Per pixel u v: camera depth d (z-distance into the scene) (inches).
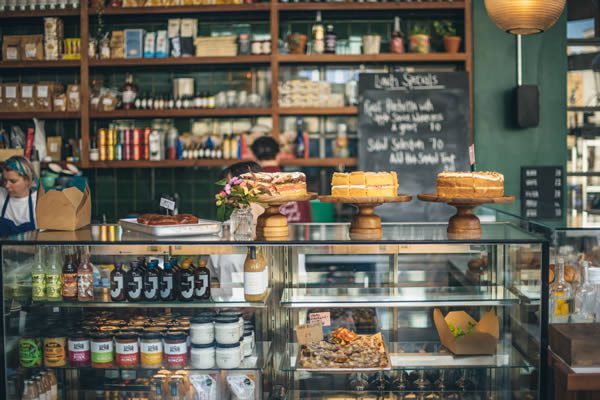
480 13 216.2
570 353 111.3
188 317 116.2
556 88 216.5
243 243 109.8
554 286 121.8
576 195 220.4
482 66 216.8
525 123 210.8
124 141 219.1
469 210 115.5
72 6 218.5
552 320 122.3
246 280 115.0
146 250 111.7
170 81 231.0
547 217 135.0
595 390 109.2
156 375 115.7
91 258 116.3
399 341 120.7
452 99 214.4
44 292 115.3
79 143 223.1
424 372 117.4
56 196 122.6
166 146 223.8
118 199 235.1
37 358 115.3
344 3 213.3
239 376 115.5
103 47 219.0
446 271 119.6
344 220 226.8
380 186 112.5
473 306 120.1
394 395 118.2
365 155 215.8
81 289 115.0
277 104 216.1
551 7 137.8
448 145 214.8
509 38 216.2
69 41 221.5
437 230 120.1
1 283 109.7
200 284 115.0
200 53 217.3
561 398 112.2
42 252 114.9
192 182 234.5
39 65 218.7
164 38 219.5
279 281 120.3
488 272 119.4
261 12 223.9
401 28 228.2
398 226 126.4
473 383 116.8
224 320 115.1
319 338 119.7
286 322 119.5
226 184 114.6
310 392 118.6
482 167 217.5
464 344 117.7
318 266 120.6
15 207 155.1
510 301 115.0
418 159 215.0
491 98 217.5
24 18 227.1
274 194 111.7
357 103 219.3
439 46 226.2
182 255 113.6
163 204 120.6
